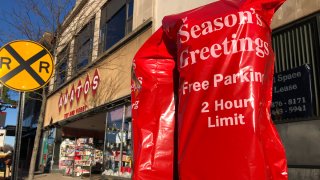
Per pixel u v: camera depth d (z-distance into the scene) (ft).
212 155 8.30
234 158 8.05
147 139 10.26
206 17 9.24
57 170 67.87
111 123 45.01
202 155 8.43
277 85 20.53
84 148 61.98
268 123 8.73
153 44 11.00
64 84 63.52
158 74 10.72
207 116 8.56
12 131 93.91
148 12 38.78
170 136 10.22
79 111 55.21
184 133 8.89
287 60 20.48
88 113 51.65
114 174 42.06
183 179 8.67
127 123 40.75
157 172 9.98
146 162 10.05
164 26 10.57
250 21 8.72
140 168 10.02
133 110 10.92
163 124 10.32
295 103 19.43
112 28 50.06
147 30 38.50
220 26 8.92
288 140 19.29
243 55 8.53
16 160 19.52
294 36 20.22
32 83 20.44
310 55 19.29
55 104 69.82
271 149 8.60
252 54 8.54
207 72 8.79
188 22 9.43
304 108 18.95
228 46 8.68
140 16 40.65
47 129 75.72
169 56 10.76
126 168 39.50
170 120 10.34
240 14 8.77
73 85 59.11
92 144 62.44
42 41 45.19
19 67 20.29
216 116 8.45
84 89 53.93
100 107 47.75
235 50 8.61
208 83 8.72
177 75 10.55
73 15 55.16
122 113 42.37
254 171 7.89
